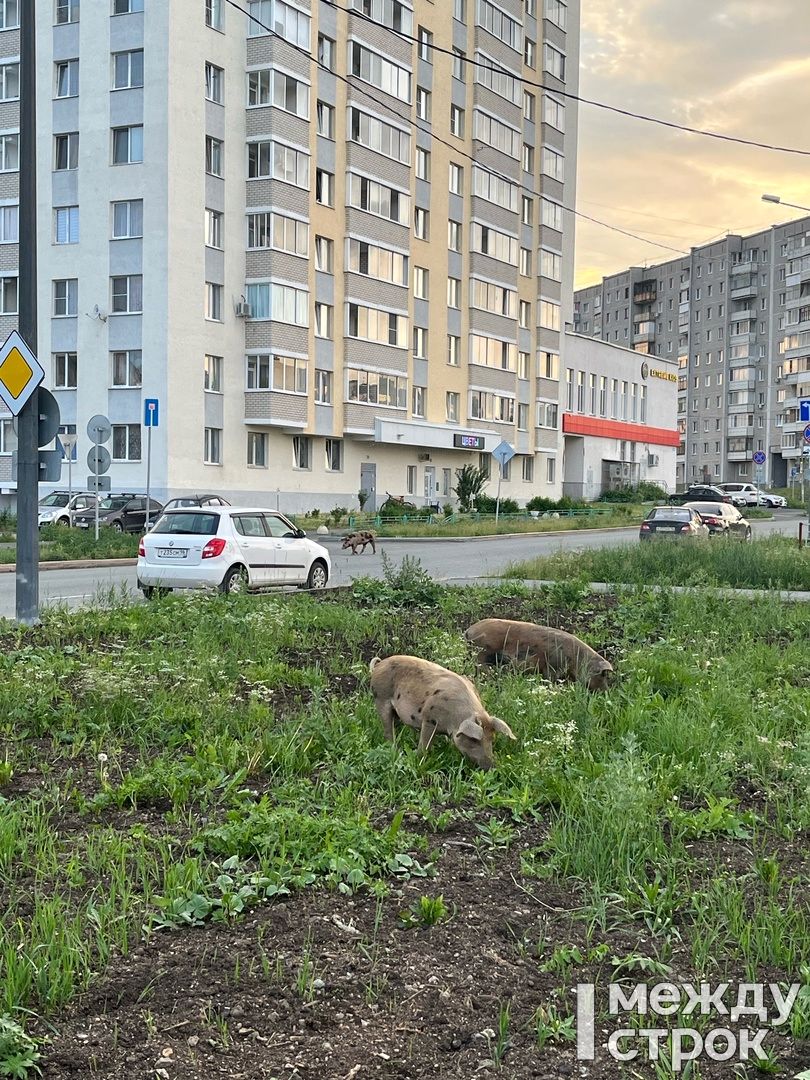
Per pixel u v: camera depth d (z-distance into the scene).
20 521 12.05
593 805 5.14
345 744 6.50
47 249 42.12
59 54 41.78
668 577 18.33
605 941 4.02
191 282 40.91
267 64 42.72
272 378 42.84
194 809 5.39
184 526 16.23
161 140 39.97
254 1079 3.10
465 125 55.91
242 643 10.11
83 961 3.68
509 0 58.22
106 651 9.97
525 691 7.68
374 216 48.94
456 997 3.57
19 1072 3.06
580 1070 3.21
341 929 4.02
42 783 5.75
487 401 58.03
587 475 71.50
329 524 42.88
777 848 5.02
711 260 115.19
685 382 119.75
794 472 106.06
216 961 3.75
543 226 62.72
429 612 13.43
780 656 10.12
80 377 41.53
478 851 4.89
